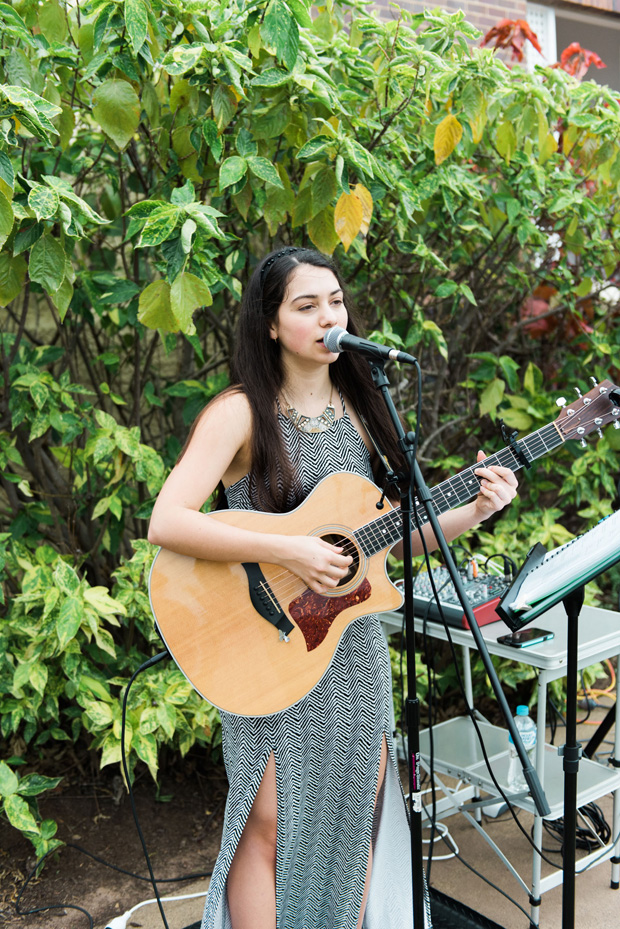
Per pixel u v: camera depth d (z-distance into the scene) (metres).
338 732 1.72
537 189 3.16
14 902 2.29
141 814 2.71
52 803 2.72
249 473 1.73
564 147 3.08
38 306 3.22
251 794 1.66
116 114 2.13
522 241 3.05
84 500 2.91
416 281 3.30
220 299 3.12
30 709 2.49
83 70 2.43
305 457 1.75
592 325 3.84
